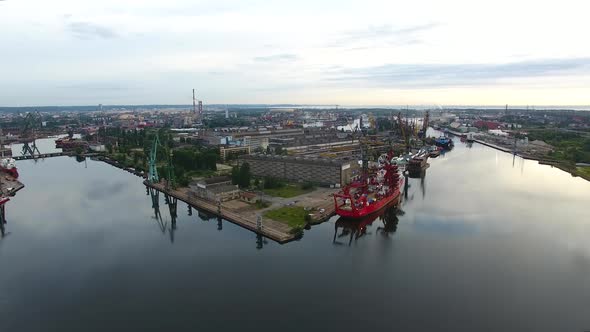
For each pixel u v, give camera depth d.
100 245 146.25
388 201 191.62
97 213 190.50
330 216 174.88
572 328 92.06
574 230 158.50
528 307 100.94
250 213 175.12
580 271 120.75
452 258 131.25
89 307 102.25
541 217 177.25
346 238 149.50
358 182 195.50
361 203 178.00
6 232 163.00
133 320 95.56
